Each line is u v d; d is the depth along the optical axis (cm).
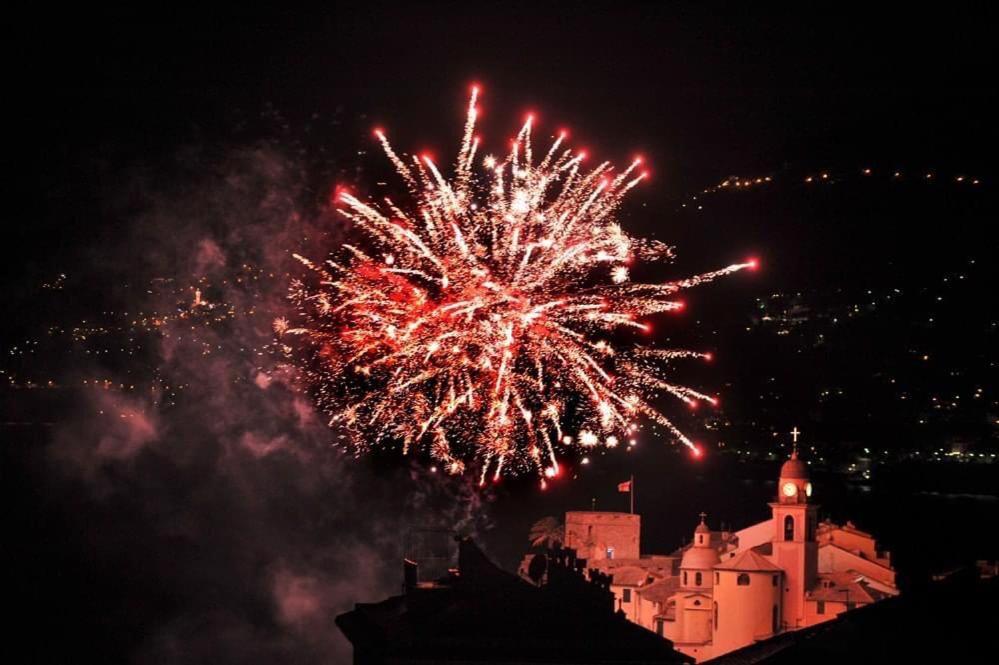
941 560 11212
